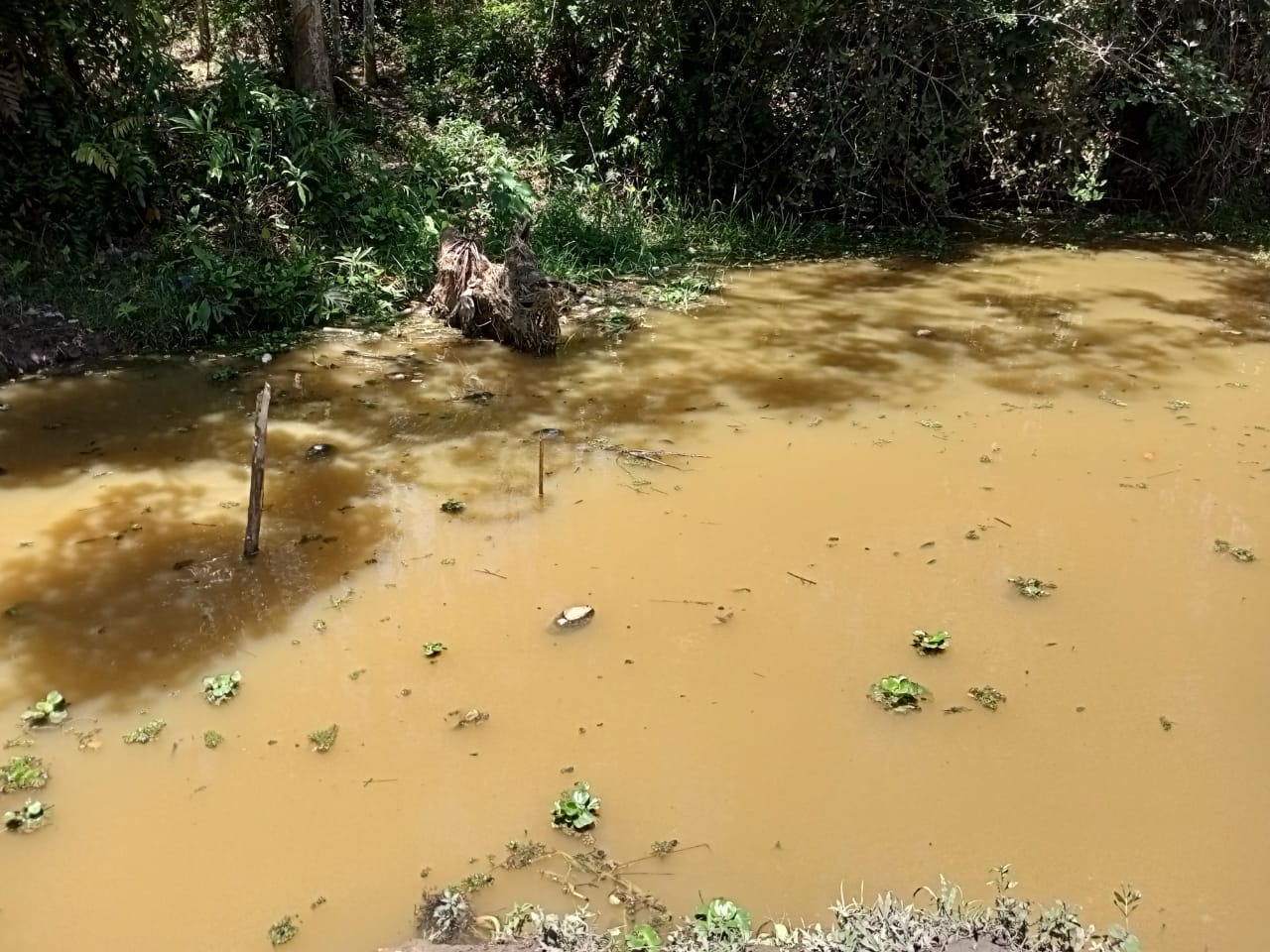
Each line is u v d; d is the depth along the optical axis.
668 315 8.08
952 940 2.51
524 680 3.80
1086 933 2.59
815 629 4.09
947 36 10.45
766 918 2.80
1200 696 3.73
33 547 4.64
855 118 10.71
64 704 3.66
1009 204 11.96
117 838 3.09
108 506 5.03
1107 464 5.52
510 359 7.11
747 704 3.67
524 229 7.36
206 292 7.39
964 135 10.73
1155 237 10.79
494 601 4.29
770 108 10.80
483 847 3.06
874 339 7.53
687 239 10.19
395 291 8.23
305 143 8.66
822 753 3.45
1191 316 8.09
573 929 2.65
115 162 7.58
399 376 6.76
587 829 3.12
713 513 5.00
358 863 3.00
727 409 6.25
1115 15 10.77
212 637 4.05
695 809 3.20
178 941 2.76
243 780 3.32
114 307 7.20
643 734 3.53
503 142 10.79
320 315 7.64
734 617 4.17
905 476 5.38
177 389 6.49
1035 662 3.90
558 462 5.54
